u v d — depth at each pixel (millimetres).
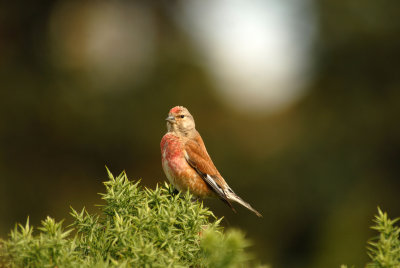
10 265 2447
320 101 16906
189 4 20359
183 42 20125
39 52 19234
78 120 18250
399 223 14000
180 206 3131
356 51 16172
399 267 2568
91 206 16906
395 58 15781
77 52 19703
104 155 18188
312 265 13359
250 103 19141
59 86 18672
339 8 16219
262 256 14289
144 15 20469
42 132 18047
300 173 15750
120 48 20047
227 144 17547
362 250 12789
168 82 19141
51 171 17766
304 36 17078
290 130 17312
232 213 14781
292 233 14898
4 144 17594
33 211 16750
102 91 18922
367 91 16031
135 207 3041
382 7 15812
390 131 15359
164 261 2525
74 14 20000
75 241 2768
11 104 18031
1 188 16516
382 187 14812
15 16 19047
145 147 18250
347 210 14086
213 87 19469
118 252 2670
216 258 2334
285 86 18703
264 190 15867
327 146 15742
